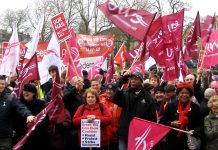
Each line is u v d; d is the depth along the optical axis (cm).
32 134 736
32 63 884
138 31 881
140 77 807
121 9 901
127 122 805
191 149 717
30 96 758
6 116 719
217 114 716
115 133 874
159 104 913
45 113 717
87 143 785
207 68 1044
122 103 811
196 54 1196
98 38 1522
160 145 840
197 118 729
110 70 1258
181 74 1055
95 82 903
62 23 1001
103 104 803
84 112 793
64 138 767
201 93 925
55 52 1217
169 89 858
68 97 830
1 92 728
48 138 752
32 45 1143
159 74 1384
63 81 992
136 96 806
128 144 727
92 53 1518
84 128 783
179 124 727
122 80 827
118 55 1523
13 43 1043
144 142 716
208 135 714
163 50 1077
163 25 1083
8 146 724
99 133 782
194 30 1191
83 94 855
